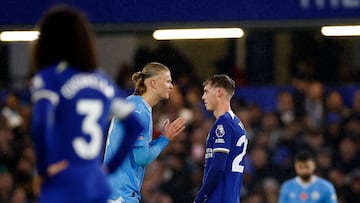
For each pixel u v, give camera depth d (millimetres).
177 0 28188
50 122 13875
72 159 14289
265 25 28016
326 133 41969
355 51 45219
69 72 14414
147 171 40562
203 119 42125
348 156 41156
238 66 44625
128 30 28469
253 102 42844
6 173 41156
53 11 14633
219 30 29766
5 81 45656
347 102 43281
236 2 28047
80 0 28516
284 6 27828
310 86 43281
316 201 34812
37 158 13812
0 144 41812
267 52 44469
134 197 23984
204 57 45219
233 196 24203
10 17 28859
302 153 35094
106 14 28406
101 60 44625
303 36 44562
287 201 35312
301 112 42531
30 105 43562
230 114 24391
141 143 23703
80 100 14352
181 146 41281
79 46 14539
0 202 40531
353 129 41969
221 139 23891
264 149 41125
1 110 43281
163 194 40219
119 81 44312
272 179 40500
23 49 44969
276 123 41938
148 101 24297
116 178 23766
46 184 14242
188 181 40375
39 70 14648
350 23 27625
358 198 40469
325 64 45625
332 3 27656
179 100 42469
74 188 14180
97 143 14539
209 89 24547
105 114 14719
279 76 44688
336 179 40750
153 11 28297
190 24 28188
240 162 24406
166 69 24500
